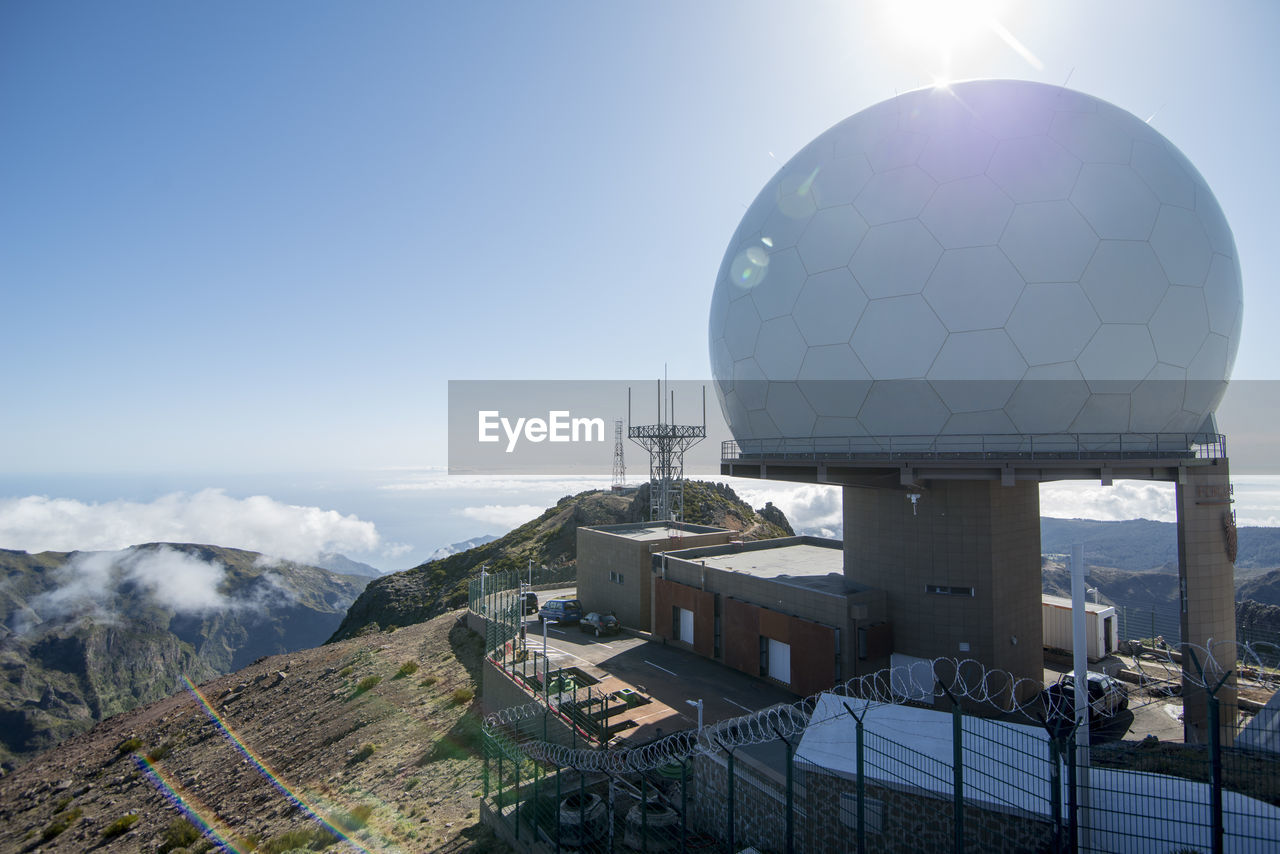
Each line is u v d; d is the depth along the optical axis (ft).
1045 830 29.27
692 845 41.09
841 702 45.73
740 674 77.87
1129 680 69.05
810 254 60.95
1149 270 52.42
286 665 149.48
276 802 73.77
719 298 74.90
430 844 48.88
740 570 84.38
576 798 46.68
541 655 85.46
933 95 62.13
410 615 216.74
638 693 70.38
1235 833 24.80
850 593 67.56
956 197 54.19
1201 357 55.42
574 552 218.79
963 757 34.65
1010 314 51.90
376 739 81.41
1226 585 56.95
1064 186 52.90
